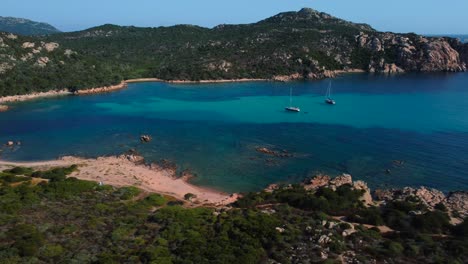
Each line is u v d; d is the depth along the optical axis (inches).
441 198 3075.8
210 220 2367.1
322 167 3895.2
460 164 3939.5
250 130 5231.3
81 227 2193.7
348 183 3206.2
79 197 2760.8
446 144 4542.3
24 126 5359.3
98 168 3722.9
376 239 2164.1
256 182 3553.2
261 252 1898.4
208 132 5147.6
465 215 2694.4
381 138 4808.1
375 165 3941.9
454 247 2022.6
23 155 4195.4
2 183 2967.5
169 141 4756.4
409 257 1936.5
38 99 7209.6
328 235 2111.2
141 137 4813.0
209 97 7618.1
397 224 2413.9
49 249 1876.2
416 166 3905.0
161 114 6151.6
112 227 2225.6
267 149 4416.8
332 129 5251.0
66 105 6752.0
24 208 2417.6
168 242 2039.9
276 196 2970.0
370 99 7317.9
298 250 1948.8
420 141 4670.3
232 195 3196.4
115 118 5885.8
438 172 3752.5
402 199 2987.2
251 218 2354.8
